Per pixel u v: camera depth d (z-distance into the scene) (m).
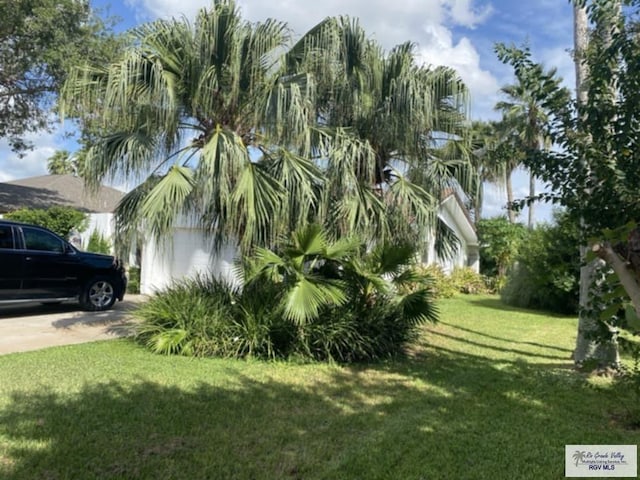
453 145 7.75
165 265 12.94
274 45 6.35
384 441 3.69
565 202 4.23
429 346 7.61
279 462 3.27
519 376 5.82
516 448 3.63
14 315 9.09
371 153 6.57
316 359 6.21
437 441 3.72
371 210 6.65
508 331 9.55
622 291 2.11
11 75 13.43
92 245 14.09
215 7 6.14
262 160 6.70
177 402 4.38
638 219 3.51
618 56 3.91
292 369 5.76
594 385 5.10
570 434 3.94
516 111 21.12
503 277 19.73
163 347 6.13
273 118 6.05
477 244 22.66
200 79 6.17
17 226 8.70
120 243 6.85
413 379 5.57
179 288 6.93
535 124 4.89
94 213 15.36
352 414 4.29
